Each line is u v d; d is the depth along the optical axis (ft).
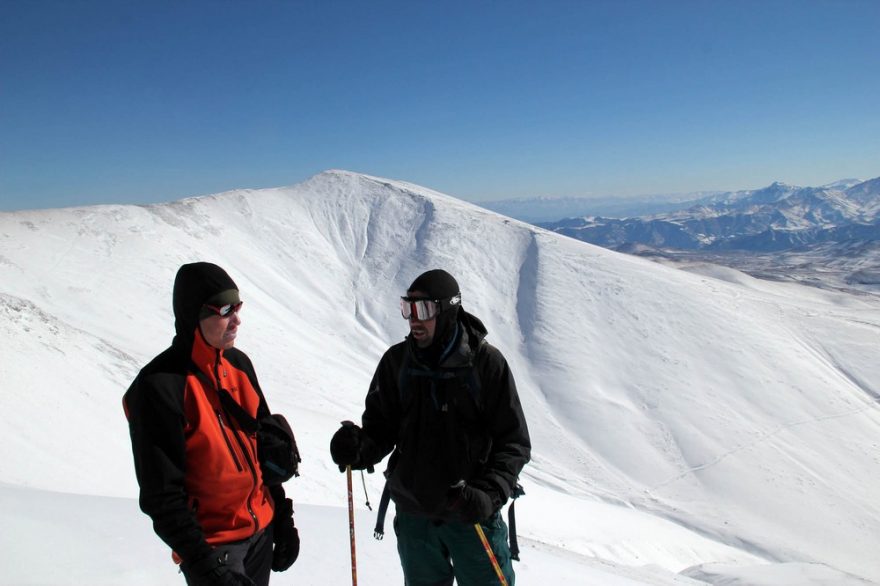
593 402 208.03
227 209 342.44
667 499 155.53
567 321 266.36
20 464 41.63
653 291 288.51
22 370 55.98
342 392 171.12
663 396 212.64
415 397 11.25
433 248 340.80
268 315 241.96
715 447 182.09
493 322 273.95
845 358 254.27
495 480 10.74
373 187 418.92
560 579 22.29
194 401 9.00
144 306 199.41
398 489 11.48
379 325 276.00
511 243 344.90
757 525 142.41
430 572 11.76
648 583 33.68
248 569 9.77
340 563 16.92
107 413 58.65
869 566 126.41
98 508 17.84
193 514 8.63
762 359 241.76
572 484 160.15
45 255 208.44
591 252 330.13
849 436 195.42
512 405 11.25
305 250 336.08
